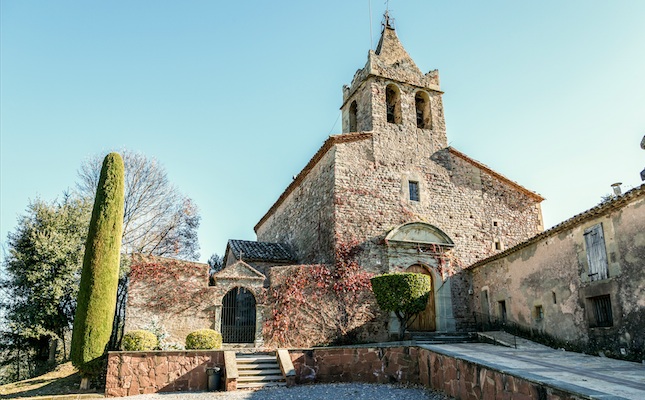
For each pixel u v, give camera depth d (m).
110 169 17.03
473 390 10.59
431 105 23.73
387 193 21.02
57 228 21.80
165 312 17.03
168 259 17.69
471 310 21.00
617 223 13.54
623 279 13.19
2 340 20.88
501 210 23.25
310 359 14.55
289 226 25.86
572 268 15.32
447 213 21.98
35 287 20.19
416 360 14.06
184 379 13.63
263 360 14.51
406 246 20.31
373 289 18.41
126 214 29.64
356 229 19.92
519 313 18.00
